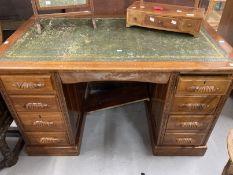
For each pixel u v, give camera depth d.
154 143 1.40
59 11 1.50
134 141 1.55
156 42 1.14
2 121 1.22
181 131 1.28
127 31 1.26
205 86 1.03
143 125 1.69
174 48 1.08
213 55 1.02
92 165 1.39
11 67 0.94
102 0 1.47
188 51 1.05
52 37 1.19
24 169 1.37
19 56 1.01
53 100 1.11
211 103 1.11
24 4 1.47
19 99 1.10
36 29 1.28
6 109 1.26
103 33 1.23
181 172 1.34
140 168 1.37
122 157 1.44
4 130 1.22
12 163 1.38
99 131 1.63
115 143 1.54
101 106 1.70
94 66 0.94
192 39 1.17
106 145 1.52
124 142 1.54
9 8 1.47
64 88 1.11
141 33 1.24
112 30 1.27
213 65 0.95
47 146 1.39
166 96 1.09
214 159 1.41
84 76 1.00
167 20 1.18
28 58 1.00
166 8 1.26
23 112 1.16
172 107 1.14
